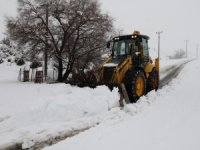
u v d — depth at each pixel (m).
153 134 4.87
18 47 16.44
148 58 9.91
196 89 10.00
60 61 16.06
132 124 5.50
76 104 5.98
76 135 4.83
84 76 8.82
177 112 6.46
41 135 4.60
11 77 19.72
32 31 15.55
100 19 16.11
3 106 7.08
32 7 15.98
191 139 4.61
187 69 18.39
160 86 11.16
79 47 16.02
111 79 7.90
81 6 15.91
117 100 6.97
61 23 15.73
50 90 10.02
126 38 9.13
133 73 8.05
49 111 5.55
